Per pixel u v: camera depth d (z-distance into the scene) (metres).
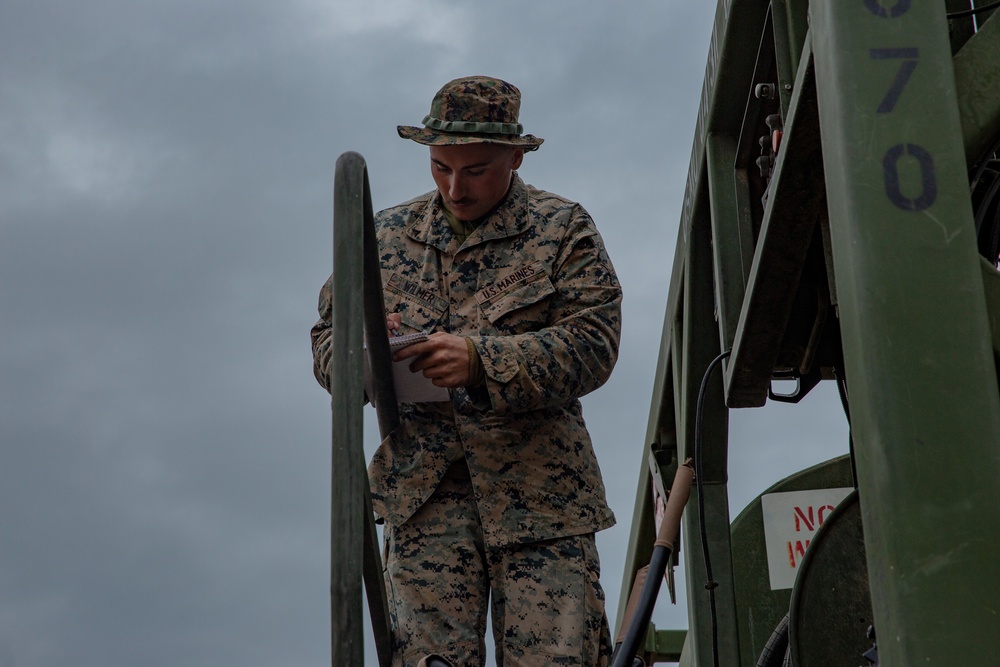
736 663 4.26
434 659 2.71
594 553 3.40
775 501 5.50
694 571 4.36
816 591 3.77
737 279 3.97
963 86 2.59
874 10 2.58
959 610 2.27
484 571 3.38
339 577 2.17
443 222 3.60
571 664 3.21
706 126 4.08
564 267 3.49
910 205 2.47
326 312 3.59
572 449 3.42
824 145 2.61
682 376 4.59
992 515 2.31
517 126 3.51
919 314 2.41
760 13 3.69
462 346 3.22
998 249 3.18
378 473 3.45
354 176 2.45
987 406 2.36
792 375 4.05
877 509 2.35
